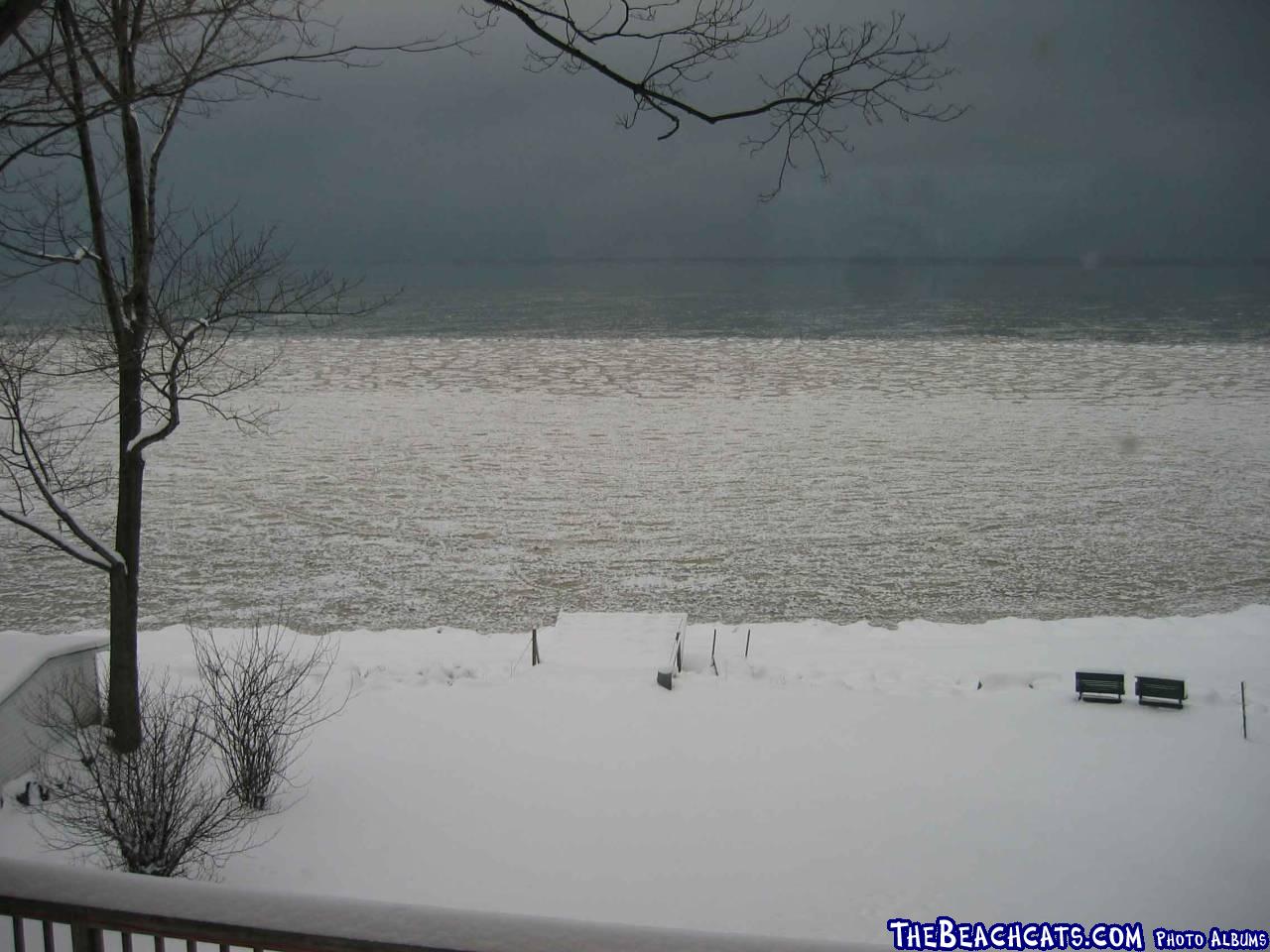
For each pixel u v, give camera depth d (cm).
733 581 2480
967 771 1284
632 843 1075
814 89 707
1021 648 1916
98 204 1138
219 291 1393
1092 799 1198
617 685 1582
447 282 18975
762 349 6938
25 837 989
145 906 337
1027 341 7369
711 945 302
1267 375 5588
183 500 3178
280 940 327
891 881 998
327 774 1234
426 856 1032
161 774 942
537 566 2592
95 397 4478
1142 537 2814
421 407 4712
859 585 2452
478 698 1523
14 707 1131
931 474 3475
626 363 6222
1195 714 1497
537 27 678
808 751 1342
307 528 2912
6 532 2808
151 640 1880
